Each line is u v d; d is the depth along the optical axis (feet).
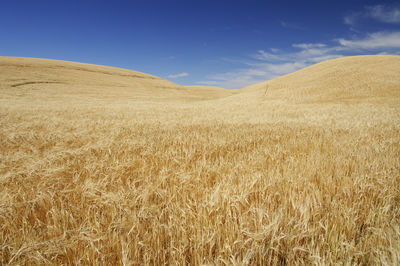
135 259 6.02
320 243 6.50
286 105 90.02
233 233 6.56
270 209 7.71
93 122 35.32
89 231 6.48
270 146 18.29
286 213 7.37
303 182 10.02
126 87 236.84
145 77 348.79
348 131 27.48
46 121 35.83
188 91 288.92
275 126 33.76
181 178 9.84
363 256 6.04
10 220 7.23
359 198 8.46
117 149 16.05
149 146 17.28
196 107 90.94
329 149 17.16
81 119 41.19
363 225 7.64
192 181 10.14
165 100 169.48
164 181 10.06
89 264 5.91
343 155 14.79
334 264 5.83
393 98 81.92
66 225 7.07
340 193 9.16
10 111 53.78
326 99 94.94
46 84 174.91
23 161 13.17
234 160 13.61
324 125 34.17
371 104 74.43
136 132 25.49
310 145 18.74
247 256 5.82
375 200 9.03
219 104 110.93
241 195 7.89
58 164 12.91
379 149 15.72
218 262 5.86
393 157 13.91
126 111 65.26
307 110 71.10
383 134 24.16
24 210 7.89
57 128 28.37
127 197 8.22
